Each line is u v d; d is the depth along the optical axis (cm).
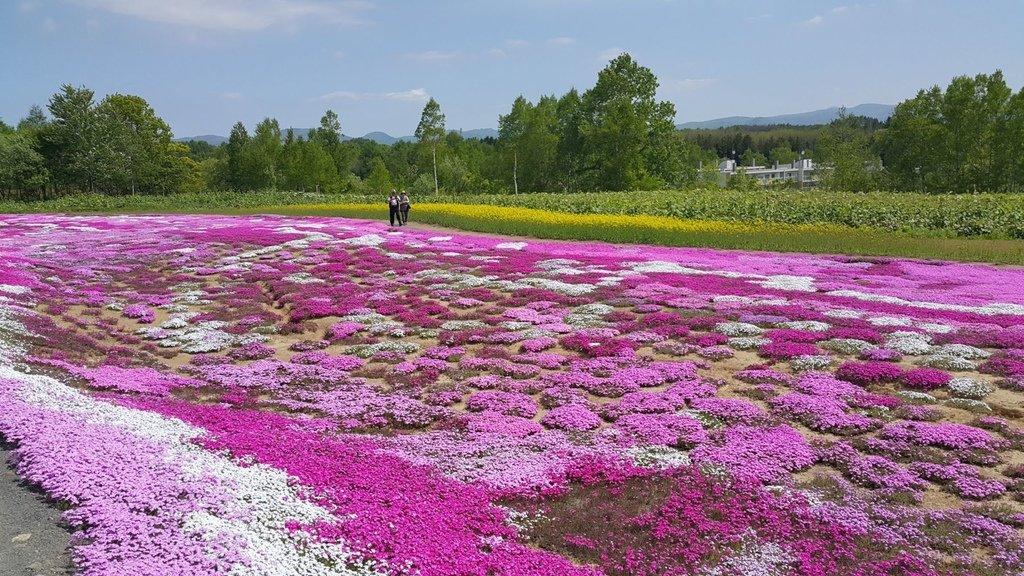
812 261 2886
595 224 4106
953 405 1199
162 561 644
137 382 1352
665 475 965
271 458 927
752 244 3331
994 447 1031
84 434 927
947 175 8150
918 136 8256
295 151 10969
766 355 1512
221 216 5531
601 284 2359
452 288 2362
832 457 1024
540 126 9519
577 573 711
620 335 1730
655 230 3788
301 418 1212
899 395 1257
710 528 813
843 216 4069
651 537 804
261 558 659
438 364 1541
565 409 1234
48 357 1456
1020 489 905
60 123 9469
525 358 1562
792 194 5269
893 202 4288
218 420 1105
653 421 1162
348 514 778
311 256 3180
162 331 1897
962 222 3703
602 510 868
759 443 1061
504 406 1271
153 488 782
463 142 14400
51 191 10738
